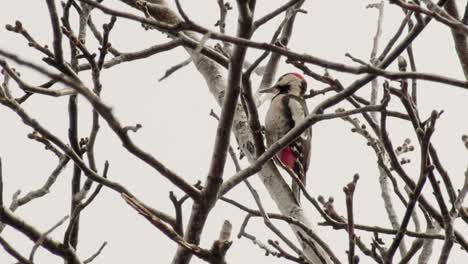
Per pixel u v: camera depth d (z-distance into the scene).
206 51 9.98
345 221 10.07
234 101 8.41
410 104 8.36
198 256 7.89
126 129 7.93
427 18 8.07
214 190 8.48
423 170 8.11
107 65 9.11
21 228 8.07
